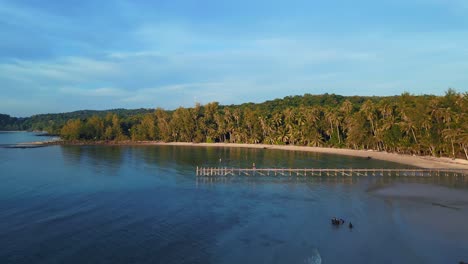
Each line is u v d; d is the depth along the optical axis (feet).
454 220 165.78
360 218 170.91
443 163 355.77
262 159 425.28
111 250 132.16
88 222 163.94
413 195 219.61
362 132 484.74
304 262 122.31
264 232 152.35
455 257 125.08
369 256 126.62
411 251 130.41
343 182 270.87
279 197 218.38
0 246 134.41
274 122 631.56
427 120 387.14
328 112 562.66
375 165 366.63
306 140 581.53
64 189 235.20
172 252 130.93
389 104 467.52
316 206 195.21
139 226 159.22
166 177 289.74
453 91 395.34
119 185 252.62
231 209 189.47
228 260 124.47
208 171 308.81
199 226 160.15
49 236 145.28
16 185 246.88
